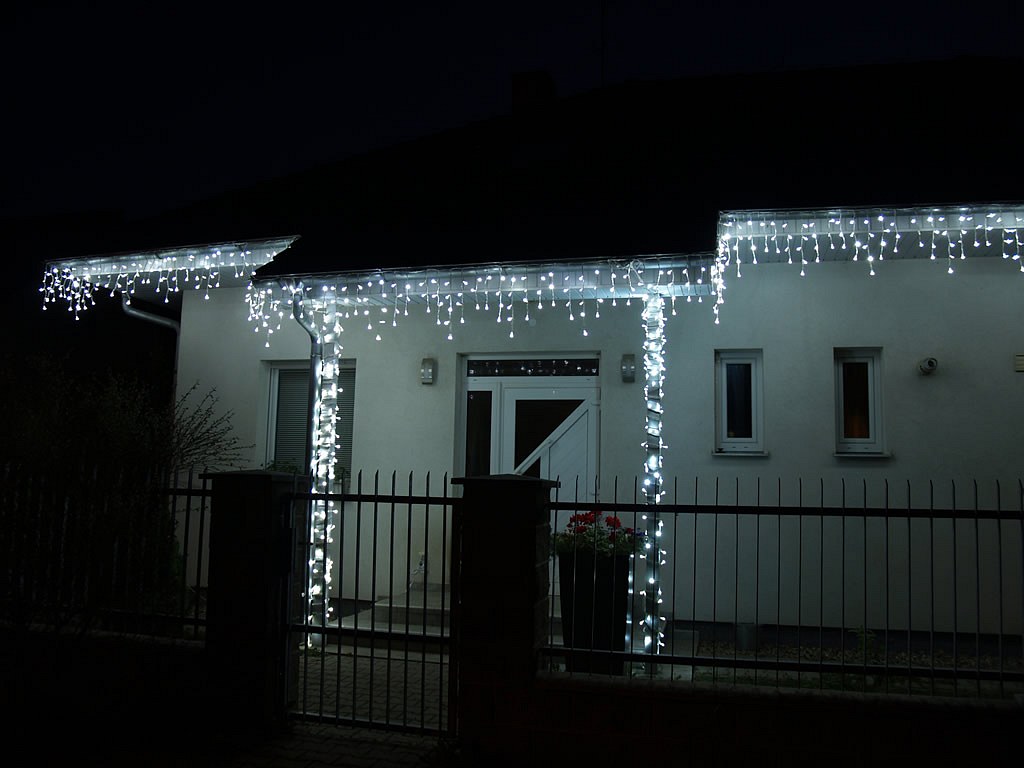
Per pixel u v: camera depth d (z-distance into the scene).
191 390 9.47
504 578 5.20
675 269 7.41
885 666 4.90
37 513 6.12
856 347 8.65
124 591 6.13
